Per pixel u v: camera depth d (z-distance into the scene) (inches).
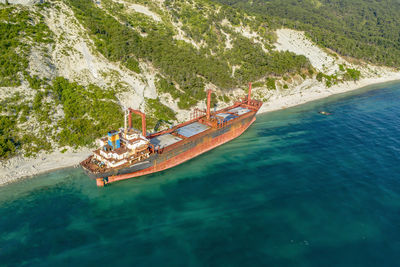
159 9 6446.9
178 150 3036.4
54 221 2212.1
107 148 2711.6
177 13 6496.1
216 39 6171.3
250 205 2372.0
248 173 2876.5
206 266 1803.6
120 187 2659.9
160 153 2869.1
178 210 2332.7
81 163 2714.1
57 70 3917.3
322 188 2588.6
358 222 2162.9
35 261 1859.0
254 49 6205.7
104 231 2111.2
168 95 4461.1
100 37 4739.2
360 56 7549.2
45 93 3513.8
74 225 2175.2
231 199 2460.6
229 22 6919.3
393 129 3941.9
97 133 3415.4
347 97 5816.9
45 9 4618.6
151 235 2071.9
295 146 3484.3
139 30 5546.3
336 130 3971.5
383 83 7081.7
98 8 5546.3
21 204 2394.2
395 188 2571.4
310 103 5423.2
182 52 5315.0
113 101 3880.4
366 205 2349.9
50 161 3004.4
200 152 3336.6
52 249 1951.3
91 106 3668.8
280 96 5502.0
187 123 3695.9
